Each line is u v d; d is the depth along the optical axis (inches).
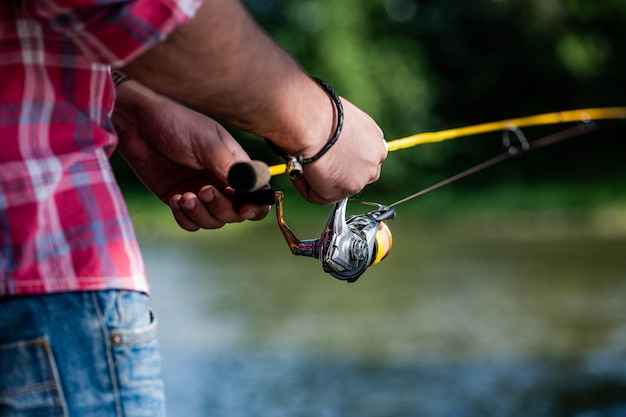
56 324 51.4
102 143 54.0
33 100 51.6
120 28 47.6
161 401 54.8
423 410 261.0
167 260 617.0
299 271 551.8
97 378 52.1
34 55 51.5
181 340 354.0
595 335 356.2
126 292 53.2
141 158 73.2
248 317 401.1
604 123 1220.5
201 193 68.1
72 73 52.6
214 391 281.4
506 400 270.1
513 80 1269.7
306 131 57.2
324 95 58.1
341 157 59.6
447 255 631.2
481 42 1269.7
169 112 71.8
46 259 51.4
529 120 153.3
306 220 935.7
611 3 1224.8
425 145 1205.1
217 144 70.7
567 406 264.1
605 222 877.2
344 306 427.8
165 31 48.0
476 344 343.6
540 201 1065.5
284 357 324.2
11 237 50.9
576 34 1251.8
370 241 70.1
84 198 52.7
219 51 50.4
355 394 277.1
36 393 51.1
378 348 338.0
